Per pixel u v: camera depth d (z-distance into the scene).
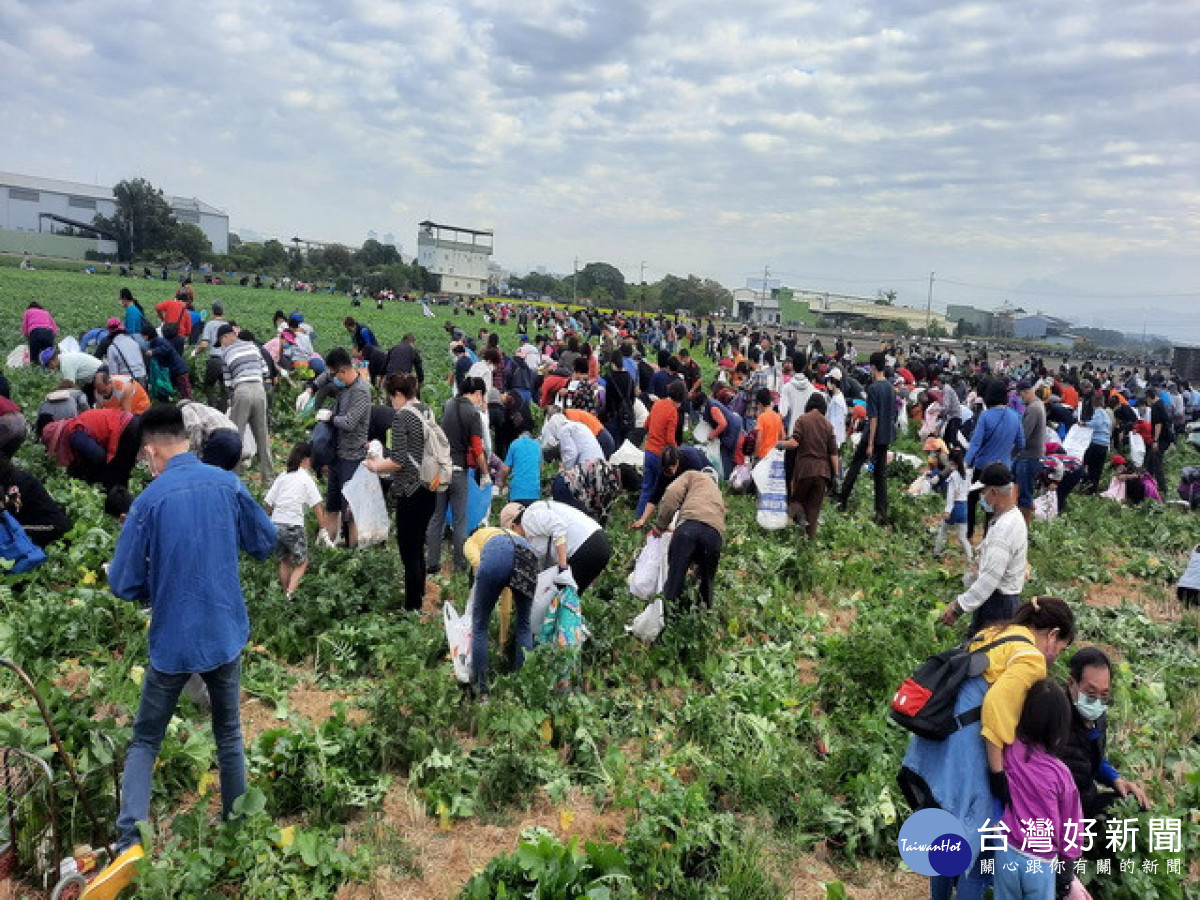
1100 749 4.87
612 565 9.71
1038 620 4.43
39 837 4.32
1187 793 5.88
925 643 8.05
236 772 4.71
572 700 6.39
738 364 15.09
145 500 4.39
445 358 31.23
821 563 10.50
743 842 5.12
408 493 7.70
